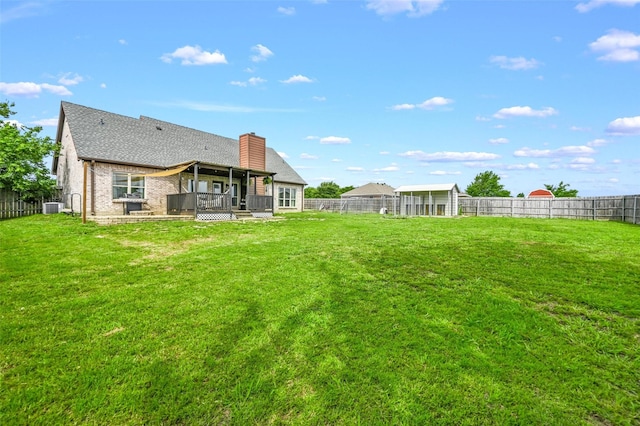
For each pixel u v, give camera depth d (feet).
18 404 8.58
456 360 10.93
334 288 17.46
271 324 13.20
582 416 8.60
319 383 9.73
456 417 8.52
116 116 63.36
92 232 35.47
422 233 38.83
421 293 16.75
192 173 66.23
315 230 42.22
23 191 55.42
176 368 10.28
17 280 17.99
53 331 12.29
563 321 13.70
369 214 96.89
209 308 14.62
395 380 9.88
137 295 16.08
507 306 15.01
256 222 51.34
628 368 10.56
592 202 70.44
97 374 9.86
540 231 41.42
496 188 166.81
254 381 9.76
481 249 27.50
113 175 53.57
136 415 8.43
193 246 29.40
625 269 20.81
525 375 10.19
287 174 94.84
